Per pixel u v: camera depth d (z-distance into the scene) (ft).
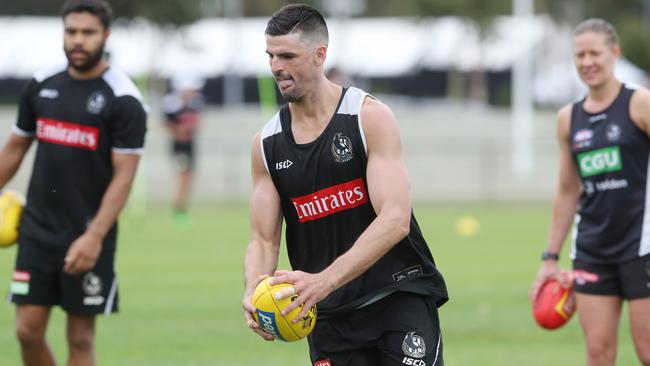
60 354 109.60
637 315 82.58
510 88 627.87
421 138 368.89
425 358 64.49
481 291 152.56
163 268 176.96
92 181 84.17
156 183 332.19
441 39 598.34
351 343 65.67
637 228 82.33
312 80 62.59
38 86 85.15
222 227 247.50
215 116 421.18
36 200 84.17
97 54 83.41
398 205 61.62
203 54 548.72
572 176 87.56
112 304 84.99
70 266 81.97
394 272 65.16
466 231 237.86
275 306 60.49
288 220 66.23
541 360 106.22
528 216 279.28
